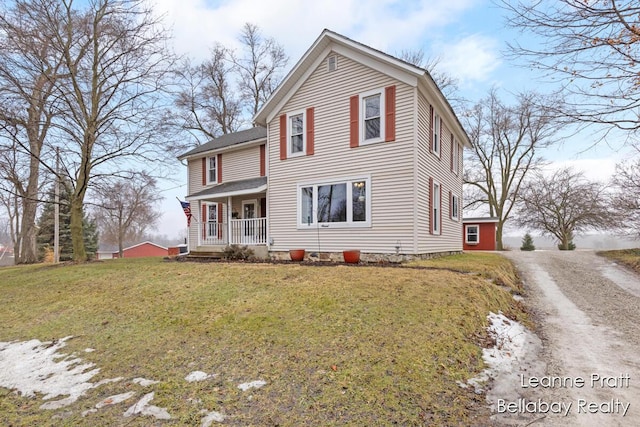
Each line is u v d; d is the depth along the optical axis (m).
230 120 29.95
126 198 27.73
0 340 5.59
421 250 9.67
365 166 10.22
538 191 26.66
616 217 17.52
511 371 3.84
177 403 3.29
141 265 10.73
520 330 5.20
